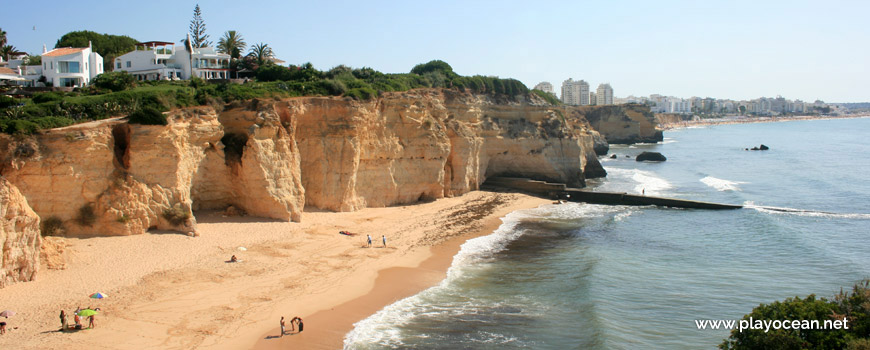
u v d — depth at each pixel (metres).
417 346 29.17
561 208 68.12
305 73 78.31
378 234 51.09
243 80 74.00
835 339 22.28
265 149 51.09
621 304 35.19
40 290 32.62
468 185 75.50
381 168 63.16
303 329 30.55
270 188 50.91
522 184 78.38
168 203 44.34
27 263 33.47
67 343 27.08
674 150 160.12
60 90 64.06
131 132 42.72
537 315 33.28
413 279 39.41
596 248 48.50
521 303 35.22
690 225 58.25
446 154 69.75
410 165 66.50
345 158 57.91
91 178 40.75
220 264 39.38
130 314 30.64
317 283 37.31
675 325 31.83
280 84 65.38
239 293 34.66
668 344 29.33
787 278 40.06
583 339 30.00
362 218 56.59
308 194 57.28
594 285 38.47
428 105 71.38
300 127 56.81
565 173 85.50
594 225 58.16
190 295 33.72
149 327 29.31
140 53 79.00
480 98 81.38
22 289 32.47
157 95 49.62
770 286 38.34
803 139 199.75
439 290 37.44
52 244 37.06
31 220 33.47
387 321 32.19
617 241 51.28
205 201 51.25
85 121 44.88
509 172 83.81
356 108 58.50
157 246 41.12
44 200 38.97
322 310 33.25
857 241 50.47
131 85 61.41
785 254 46.28
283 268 39.72
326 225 52.19
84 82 73.50
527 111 85.38
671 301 35.62
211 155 50.50
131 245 40.53
